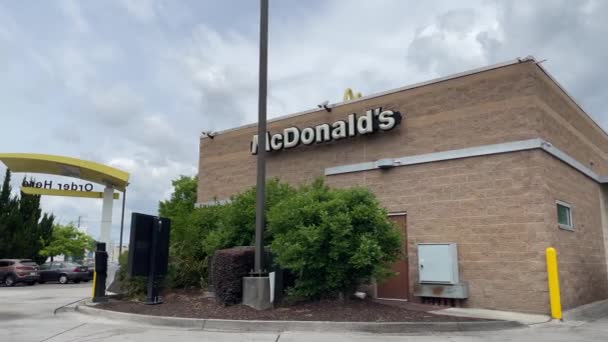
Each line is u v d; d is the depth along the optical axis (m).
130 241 13.21
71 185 30.94
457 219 13.77
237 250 12.86
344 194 12.26
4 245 34.69
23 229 36.78
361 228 11.81
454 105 14.52
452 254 13.41
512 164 13.11
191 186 30.34
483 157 13.62
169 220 14.39
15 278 27.64
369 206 12.04
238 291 12.34
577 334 9.66
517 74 13.50
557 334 9.65
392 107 15.87
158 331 9.99
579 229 14.89
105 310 12.63
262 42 13.59
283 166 18.56
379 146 15.98
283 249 11.88
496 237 13.04
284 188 15.51
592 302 14.85
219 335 9.44
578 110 16.66
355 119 16.41
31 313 13.23
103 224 29.11
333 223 11.35
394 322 9.97
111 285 16.48
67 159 26.70
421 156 14.73
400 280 14.52
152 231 13.89
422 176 14.66
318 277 12.05
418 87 15.39
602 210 17.83
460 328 10.03
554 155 13.52
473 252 13.34
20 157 25.78
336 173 16.55
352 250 11.51
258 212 12.49
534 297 12.22
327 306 11.69
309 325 9.98
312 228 11.53
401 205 14.93
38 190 29.59
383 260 12.17
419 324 9.91
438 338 9.08
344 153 16.88
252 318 10.69
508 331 10.03
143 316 11.30
